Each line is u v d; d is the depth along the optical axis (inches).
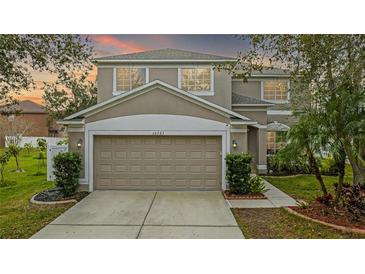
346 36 360.5
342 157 313.6
